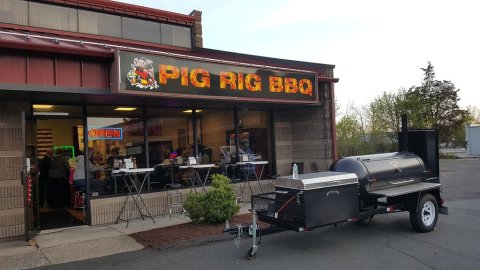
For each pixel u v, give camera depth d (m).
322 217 6.11
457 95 42.16
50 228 8.64
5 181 7.80
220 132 11.30
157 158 10.05
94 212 8.80
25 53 7.07
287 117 12.77
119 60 7.68
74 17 9.56
